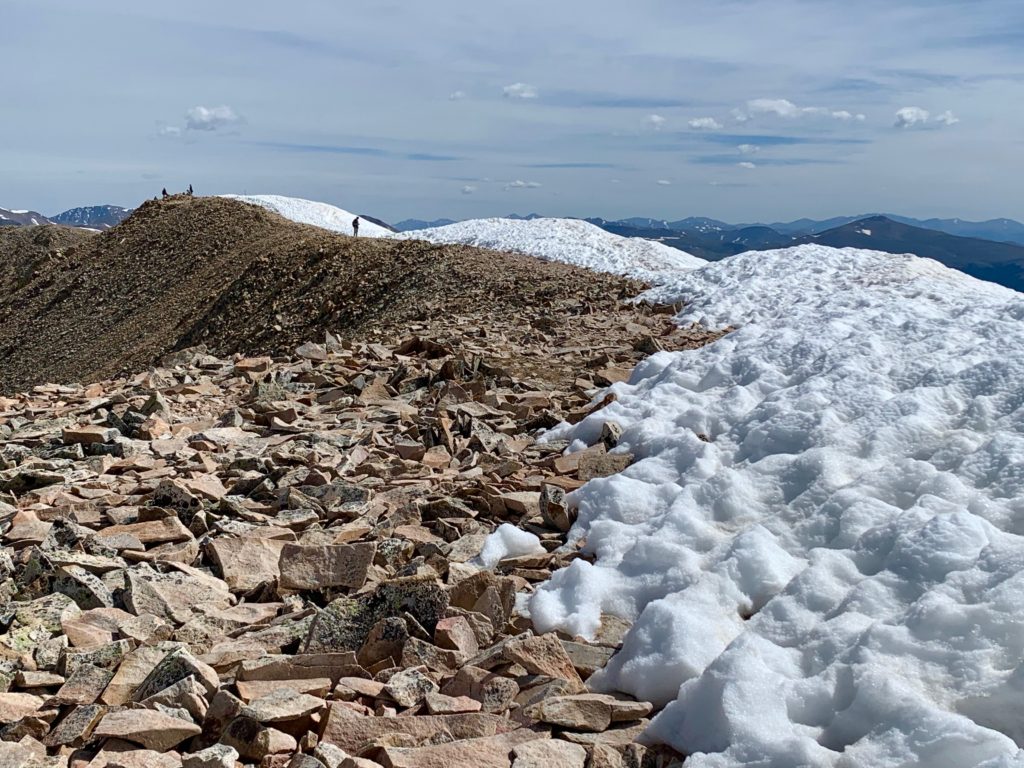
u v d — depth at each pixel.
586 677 5.21
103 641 5.62
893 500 6.23
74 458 10.79
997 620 4.21
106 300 64.06
